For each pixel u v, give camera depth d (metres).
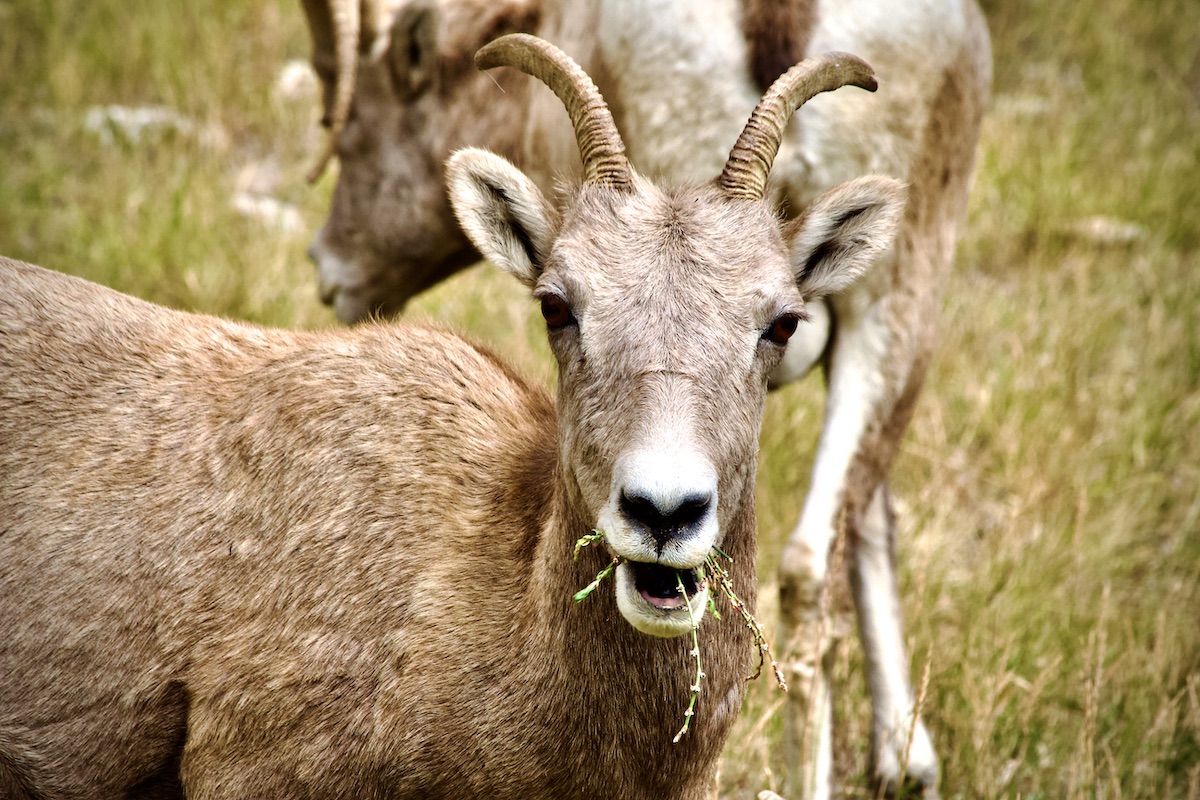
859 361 12.12
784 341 8.30
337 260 16.66
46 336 9.81
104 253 20.05
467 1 14.83
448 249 16.16
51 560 9.25
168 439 9.46
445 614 8.82
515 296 20.02
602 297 7.97
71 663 9.18
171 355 9.84
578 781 8.80
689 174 11.73
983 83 12.93
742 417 7.97
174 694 9.12
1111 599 15.20
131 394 9.65
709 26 11.52
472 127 14.99
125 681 9.13
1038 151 24.86
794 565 11.59
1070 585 15.12
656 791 8.89
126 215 21.09
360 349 9.66
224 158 24.11
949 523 16.34
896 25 11.49
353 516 9.09
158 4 27.19
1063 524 16.14
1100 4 31.41
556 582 8.50
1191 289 21.62
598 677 8.55
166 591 9.12
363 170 16.08
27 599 9.22
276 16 27.69
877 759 12.63
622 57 11.94
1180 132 27.56
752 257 8.16
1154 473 17.59
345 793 8.88
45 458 9.48
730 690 8.96
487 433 9.45
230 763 8.97
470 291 20.03
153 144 23.89
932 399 18.47
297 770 8.84
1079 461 17.41
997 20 30.78
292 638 8.90
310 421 9.28
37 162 22.70
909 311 12.23
